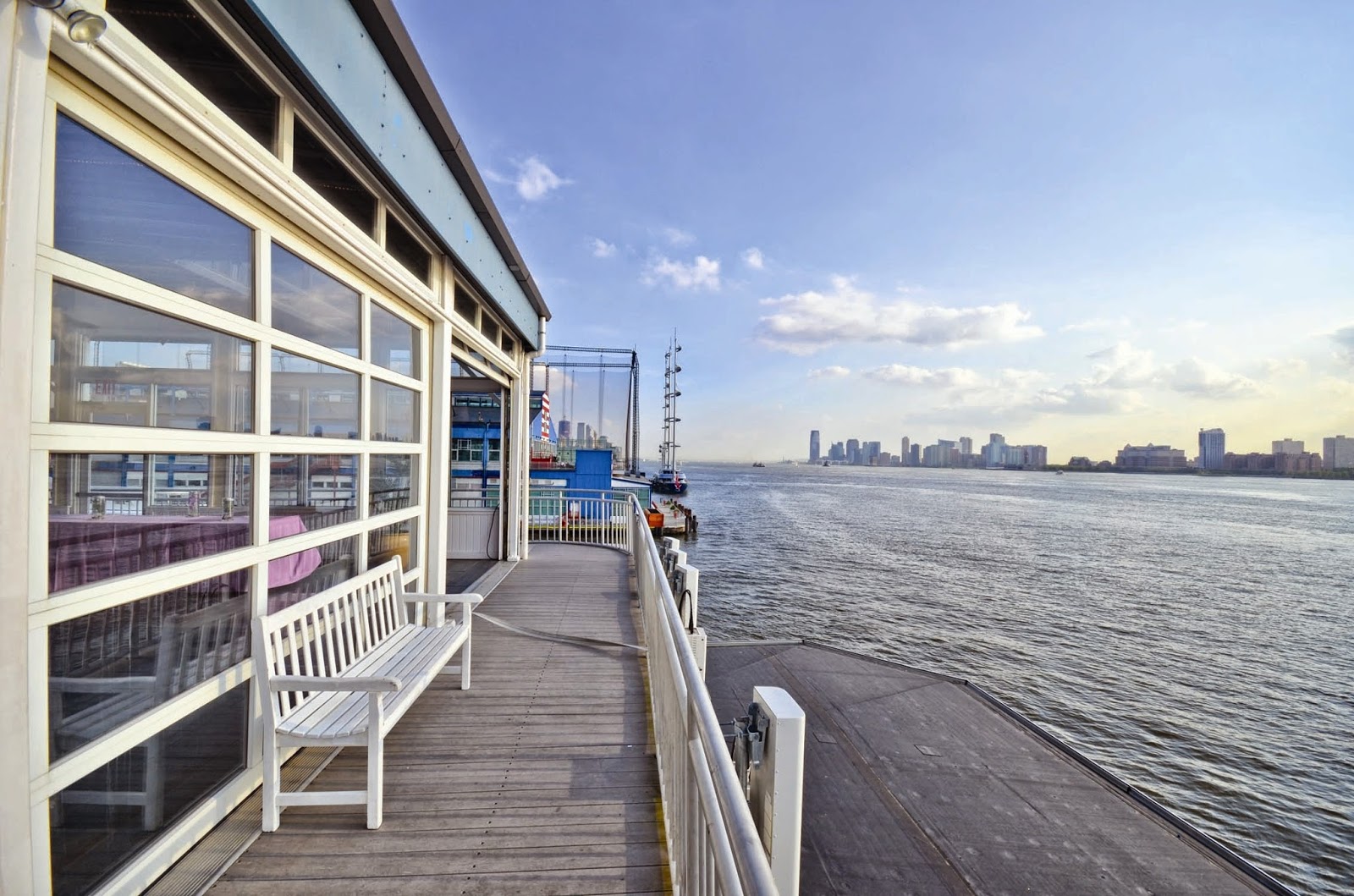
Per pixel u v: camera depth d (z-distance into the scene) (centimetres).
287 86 210
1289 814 955
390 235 337
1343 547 4344
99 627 160
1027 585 2520
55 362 145
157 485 178
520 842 214
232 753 216
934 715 767
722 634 1670
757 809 177
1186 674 1559
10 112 123
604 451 2039
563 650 423
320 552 272
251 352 218
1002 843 519
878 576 2542
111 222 160
